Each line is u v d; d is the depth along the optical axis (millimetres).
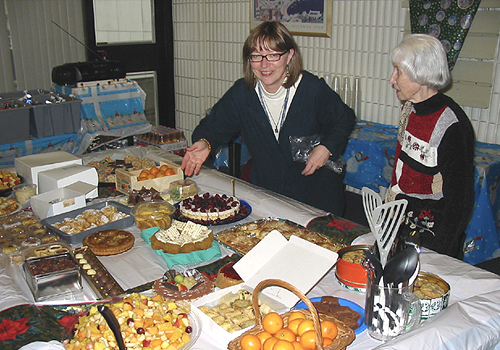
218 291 1322
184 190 2049
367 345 1183
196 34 4789
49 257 1476
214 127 2357
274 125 2252
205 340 1203
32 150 3402
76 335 1163
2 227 1738
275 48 1982
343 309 1271
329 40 3793
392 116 3559
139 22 4840
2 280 1467
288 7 3969
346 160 3326
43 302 1345
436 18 3031
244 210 1923
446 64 1657
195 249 1596
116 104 3844
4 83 4191
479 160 2711
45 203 1839
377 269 1173
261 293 1338
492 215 2729
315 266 1399
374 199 1288
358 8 3535
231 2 4445
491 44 2889
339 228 1766
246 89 2254
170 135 4031
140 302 1251
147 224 1758
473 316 1182
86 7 4438
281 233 1632
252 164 2457
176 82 5184
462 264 1511
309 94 2186
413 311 1190
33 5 4180
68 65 3695
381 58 3498
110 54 4711
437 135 1684
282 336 1066
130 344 1112
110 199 2053
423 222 1744
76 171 2059
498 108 2990
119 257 1619
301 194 2299
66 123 3535
